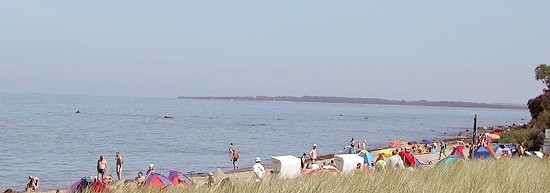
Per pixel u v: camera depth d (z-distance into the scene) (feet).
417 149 226.99
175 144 281.54
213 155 234.38
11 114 535.19
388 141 352.69
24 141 267.59
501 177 59.62
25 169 170.09
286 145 303.27
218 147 273.75
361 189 45.24
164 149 253.24
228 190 42.11
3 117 473.26
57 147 244.22
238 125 487.61
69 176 155.12
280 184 44.42
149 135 336.90
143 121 501.56
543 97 287.69
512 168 71.15
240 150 263.70
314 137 370.12
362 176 54.95
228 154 240.53
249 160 219.82
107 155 218.18
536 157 115.03
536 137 194.29
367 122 641.40
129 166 184.65
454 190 47.96
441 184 51.44
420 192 46.37
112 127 400.26
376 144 325.62
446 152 227.20
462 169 68.39
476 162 80.74
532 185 52.60
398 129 508.12
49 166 178.81
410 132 464.65
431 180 55.06
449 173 63.31
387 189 46.34
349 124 575.38
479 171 66.28
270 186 43.39
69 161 194.39
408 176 57.52
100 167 119.96
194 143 291.99
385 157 201.57
